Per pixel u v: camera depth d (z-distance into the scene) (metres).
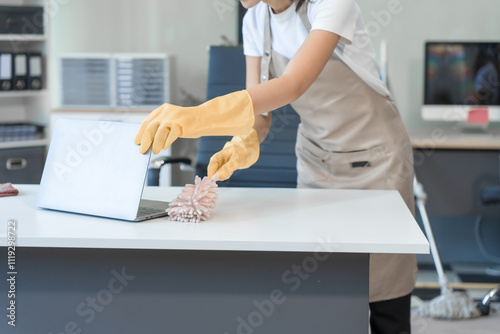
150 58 3.62
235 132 1.37
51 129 3.59
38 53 3.70
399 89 3.78
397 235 1.26
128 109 3.60
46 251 1.32
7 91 3.62
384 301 1.81
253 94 1.37
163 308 1.32
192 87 3.98
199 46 3.96
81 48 4.00
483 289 3.26
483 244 3.64
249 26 1.76
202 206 1.38
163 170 3.48
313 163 1.94
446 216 3.65
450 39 3.72
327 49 1.45
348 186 1.87
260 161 2.53
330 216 1.43
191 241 1.22
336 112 1.77
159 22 3.96
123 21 3.98
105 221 1.38
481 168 3.28
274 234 1.26
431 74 3.56
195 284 1.31
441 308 2.84
